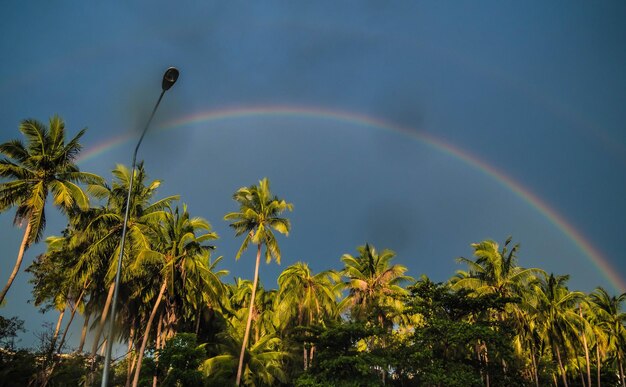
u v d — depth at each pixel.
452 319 34.00
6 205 28.88
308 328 34.72
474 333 30.06
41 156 29.47
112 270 33.53
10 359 29.00
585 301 55.75
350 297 49.00
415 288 33.91
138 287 37.41
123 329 43.16
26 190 29.53
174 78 16.38
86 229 33.19
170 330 40.38
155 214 35.97
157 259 33.53
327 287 50.28
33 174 30.03
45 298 35.31
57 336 30.89
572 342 50.59
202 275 38.59
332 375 31.44
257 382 44.25
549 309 48.72
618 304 57.88
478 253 44.53
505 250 45.34
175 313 41.22
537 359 57.06
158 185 37.22
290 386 47.78
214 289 39.88
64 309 38.22
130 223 34.91
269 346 47.19
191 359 32.47
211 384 37.72
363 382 30.53
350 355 32.03
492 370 31.80
